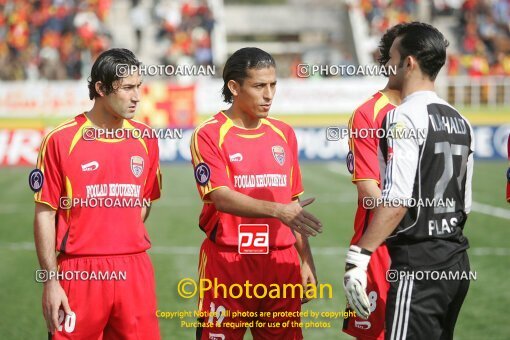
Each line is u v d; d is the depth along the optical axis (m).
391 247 14.20
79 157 15.06
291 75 79.88
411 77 14.41
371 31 106.56
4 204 48.88
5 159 64.81
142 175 15.59
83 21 91.19
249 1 137.12
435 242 13.89
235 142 15.91
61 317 15.00
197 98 65.00
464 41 102.44
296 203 14.80
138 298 15.37
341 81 66.75
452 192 14.02
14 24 93.38
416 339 13.83
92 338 15.20
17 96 64.62
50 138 15.04
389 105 17.02
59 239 15.15
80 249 15.05
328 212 44.91
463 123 14.31
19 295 27.59
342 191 53.09
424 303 13.80
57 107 64.88
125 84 14.98
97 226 15.12
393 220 13.51
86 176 15.08
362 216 17.03
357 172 16.86
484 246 35.25
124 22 107.19
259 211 14.95
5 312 25.39
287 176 16.22
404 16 107.56
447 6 109.62
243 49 15.73
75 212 15.09
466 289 14.33
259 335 16.41
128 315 15.28
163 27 101.38
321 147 67.06
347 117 66.75
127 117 15.07
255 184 15.91
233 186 15.87
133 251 15.34
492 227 39.91
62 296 14.84
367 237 13.60
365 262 13.59
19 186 56.19
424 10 109.06
